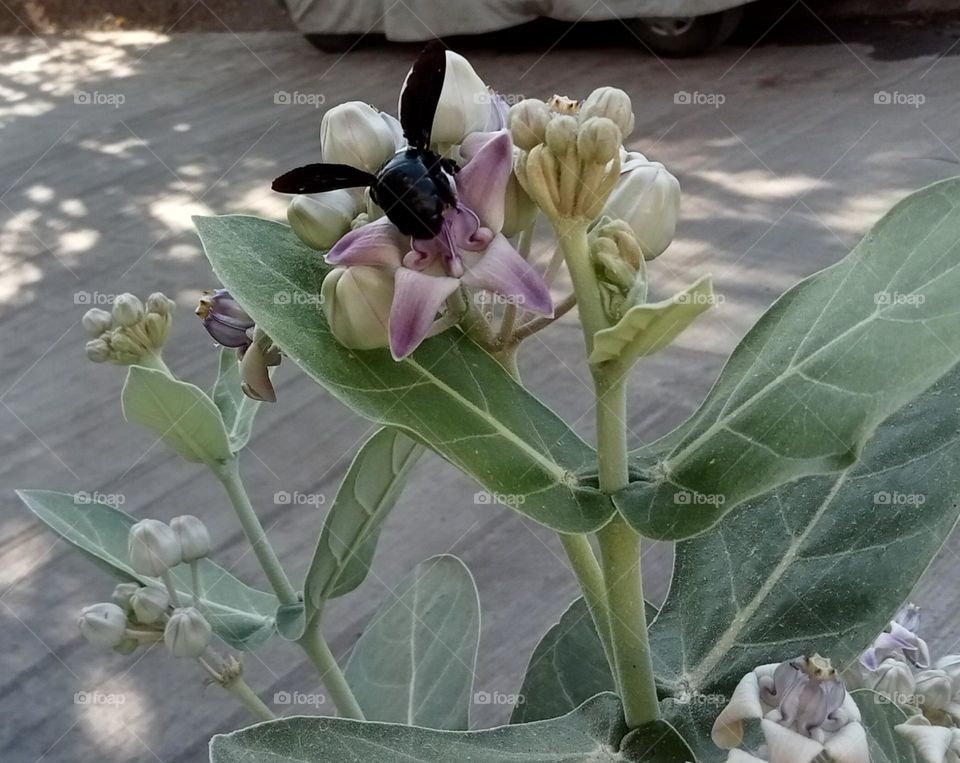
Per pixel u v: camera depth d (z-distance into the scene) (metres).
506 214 0.17
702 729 0.19
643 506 0.16
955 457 0.20
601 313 0.16
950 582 0.30
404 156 0.16
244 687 0.24
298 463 0.45
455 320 0.17
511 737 0.18
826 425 0.15
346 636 0.37
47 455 0.50
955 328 0.14
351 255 0.16
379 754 0.17
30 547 0.46
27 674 0.39
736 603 0.21
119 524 0.25
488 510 0.41
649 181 0.17
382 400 0.16
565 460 0.17
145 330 0.25
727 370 0.17
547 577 0.38
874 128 0.49
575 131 0.15
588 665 0.24
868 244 0.16
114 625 0.23
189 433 0.23
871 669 0.22
